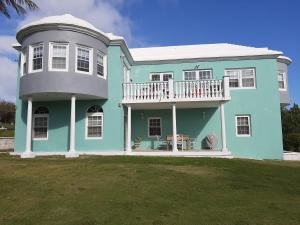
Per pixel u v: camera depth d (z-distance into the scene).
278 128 18.77
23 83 15.43
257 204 7.05
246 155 18.84
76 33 15.27
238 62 19.61
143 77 20.47
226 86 16.47
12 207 6.81
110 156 14.56
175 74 20.16
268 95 19.08
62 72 14.87
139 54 22.02
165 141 19.23
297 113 29.36
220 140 19.02
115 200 7.21
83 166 10.87
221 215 6.29
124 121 18.62
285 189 8.59
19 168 10.67
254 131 18.95
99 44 16.33
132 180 8.96
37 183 8.66
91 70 15.77
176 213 6.39
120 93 16.91
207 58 19.81
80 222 5.87
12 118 50.81
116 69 17.03
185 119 19.45
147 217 6.15
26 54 15.49
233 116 19.20
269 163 14.62
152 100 16.83
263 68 19.31
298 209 6.72
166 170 10.39
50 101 17.28
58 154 15.51
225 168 11.23
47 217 6.18
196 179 9.30
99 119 16.89
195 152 15.78
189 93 16.92
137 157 13.98
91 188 8.17
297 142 25.36
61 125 17.03
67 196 7.52
